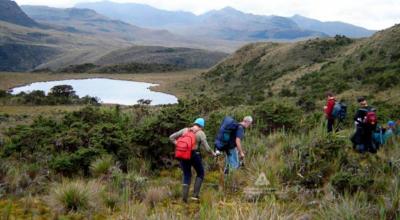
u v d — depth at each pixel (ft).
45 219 21.07
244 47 550.36
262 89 327.67
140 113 47.65
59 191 23.44
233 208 20.07
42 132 36.17
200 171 25.14
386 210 18.98
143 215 20.39
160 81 573.33
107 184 26.89
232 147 28.53
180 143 24.56
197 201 24.68
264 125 43.24
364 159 30.71
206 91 419.74
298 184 26.07
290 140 35.17
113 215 21.77
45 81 570.05
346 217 18.13
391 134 35.37
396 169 26.32
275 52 475.72
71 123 41.19
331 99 42.22
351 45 408.67
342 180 23.94
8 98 304.71
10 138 36.88
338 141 30.48
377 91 204.13
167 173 31.71
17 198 24.52
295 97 240.32
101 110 46.65
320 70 325.62
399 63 251.19
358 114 33.24
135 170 30.55
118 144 32.83
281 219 18.17
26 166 29.84
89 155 30.76
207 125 40.32
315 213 20.90
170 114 34.55
